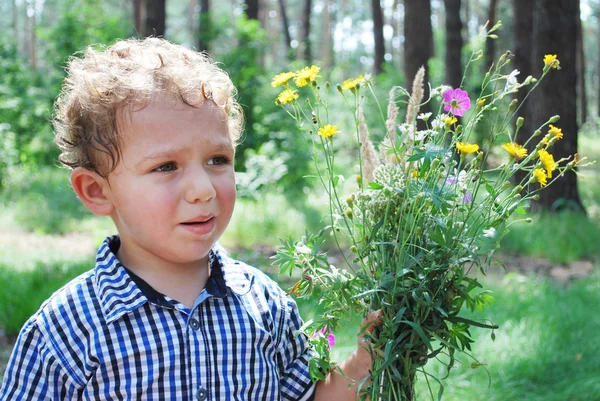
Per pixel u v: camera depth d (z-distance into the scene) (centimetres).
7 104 1204
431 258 147
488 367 368
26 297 466
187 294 147
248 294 156
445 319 148
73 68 152
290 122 1066
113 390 139
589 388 347
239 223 763
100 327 141
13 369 144
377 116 1195
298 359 163
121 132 138
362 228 155
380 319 149
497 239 143
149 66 142
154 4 1028
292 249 155
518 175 830
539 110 872
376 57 1873
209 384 142
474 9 3669
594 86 4431
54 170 1138
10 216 856
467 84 1370
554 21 859
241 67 1090
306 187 1005
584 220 818
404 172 152
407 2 1051
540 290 534
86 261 586
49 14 3684
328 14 3200
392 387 148
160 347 141
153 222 138
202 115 140
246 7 1345
